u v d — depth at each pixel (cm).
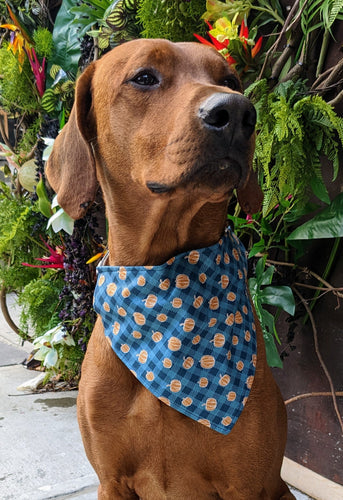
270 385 51
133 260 52
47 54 100
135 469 52
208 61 49
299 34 67
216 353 49
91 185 52
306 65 67
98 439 52
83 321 94
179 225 49
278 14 70
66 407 95
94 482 72
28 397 99
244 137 40
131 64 48
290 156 60
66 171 54
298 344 72
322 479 69
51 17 109
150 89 47
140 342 50
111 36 82
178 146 42
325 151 62
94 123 54
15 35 99
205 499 53
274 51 66
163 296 49
